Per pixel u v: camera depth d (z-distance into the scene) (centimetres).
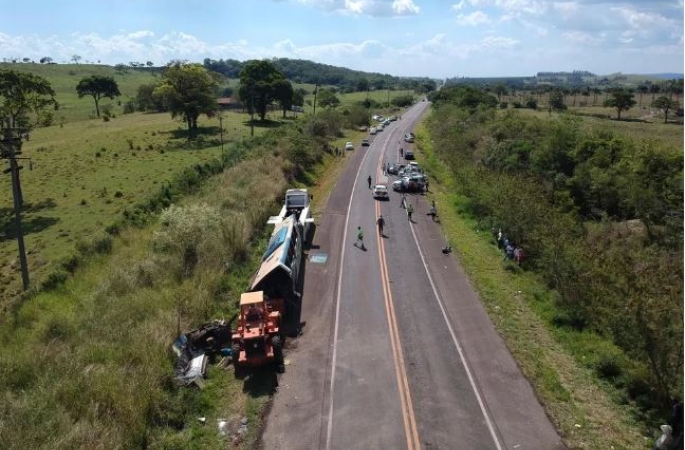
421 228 3756
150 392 1644
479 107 9475
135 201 4981
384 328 2239
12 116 5878
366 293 2600
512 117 7094
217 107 10012
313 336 2177
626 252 2781
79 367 1716
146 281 2534
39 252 3819
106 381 1625
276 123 10738
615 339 1805
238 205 3719
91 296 2420
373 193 4881
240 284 2598
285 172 5059
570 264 2436
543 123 6188
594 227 3647
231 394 1794
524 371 1903
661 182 3797
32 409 1483
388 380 1858
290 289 2348
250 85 10712
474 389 1800
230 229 3023
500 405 1712
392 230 3697
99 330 2031
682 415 1448
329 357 2012
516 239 3194
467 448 1524
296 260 2719
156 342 1908
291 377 1883
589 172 4309
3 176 6288
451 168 5962
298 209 3744
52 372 1697
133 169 6350
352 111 10950
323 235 3562
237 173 4650
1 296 3105
